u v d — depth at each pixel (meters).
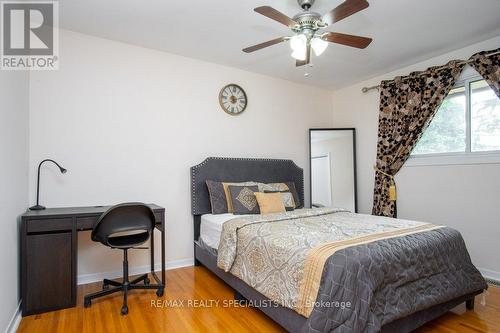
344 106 4.58
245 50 2.36
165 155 3.24
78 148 2.78
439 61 3.36
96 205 2.85
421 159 3.50
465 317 2.15
